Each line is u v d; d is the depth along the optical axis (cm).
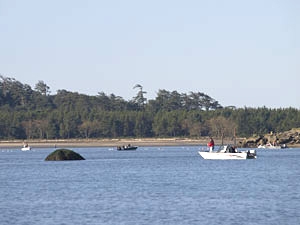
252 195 17275
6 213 14375
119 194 17838
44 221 13362
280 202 15762
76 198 17012
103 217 13788
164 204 15600
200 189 19025
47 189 19550
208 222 13100
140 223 13062
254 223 12962
